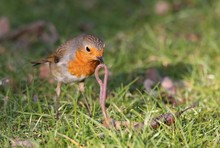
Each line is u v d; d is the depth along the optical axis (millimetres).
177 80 12156
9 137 8992
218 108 10203
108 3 17812
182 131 8633
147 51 13711
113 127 8789
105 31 15398
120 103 10383
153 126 9031
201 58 13094
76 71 9898
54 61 10125
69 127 8977
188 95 11359
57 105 9992
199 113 9688
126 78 12172
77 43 9836
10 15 16844
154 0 17281
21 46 14438
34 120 9688
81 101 10656
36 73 11812
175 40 14273
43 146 8625
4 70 12281
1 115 9773
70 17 16734
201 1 16516
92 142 8562
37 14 16906
